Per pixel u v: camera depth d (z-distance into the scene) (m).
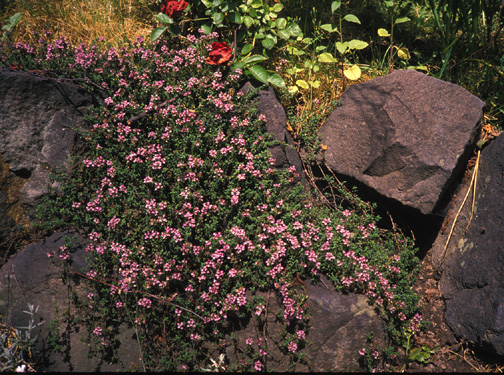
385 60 4.43
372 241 3.33
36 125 3.24
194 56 3.59
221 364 2.94
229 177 3.18
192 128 3.29
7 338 3.00
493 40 4.23
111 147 3.28
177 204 3.07
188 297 2.96
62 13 4.26
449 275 3.33
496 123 3.93
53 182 3.22
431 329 3.21
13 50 3.55
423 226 3.63
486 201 3.27
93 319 3.02
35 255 3.07
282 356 2.99
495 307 2.86
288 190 3.32
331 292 3.01
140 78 3.43
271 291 3.01
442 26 4.55
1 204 3.16
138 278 2.94
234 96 3.53
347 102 3.65
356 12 4.86
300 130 3.71
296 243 2.97
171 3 3.67
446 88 3.39
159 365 2.98
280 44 4.17
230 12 3.70
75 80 3.40
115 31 4.20
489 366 3.02
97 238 3.06
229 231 3.04
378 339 3.01
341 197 3.64
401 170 3.31
